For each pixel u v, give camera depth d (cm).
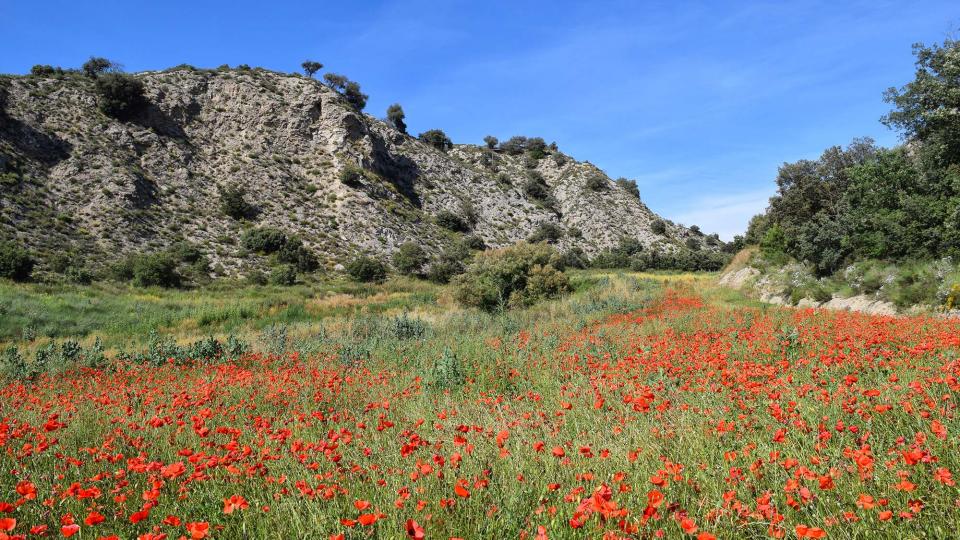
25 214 4128
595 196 9612
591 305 2153
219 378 909
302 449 433
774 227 3141
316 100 7388
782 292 2434
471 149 10969
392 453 438
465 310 2536
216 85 7025
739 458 377
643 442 433
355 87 9544
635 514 297
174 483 390
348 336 1723
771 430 428
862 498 257
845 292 1959
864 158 3247
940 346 660
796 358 783
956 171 2011
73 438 564
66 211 4472
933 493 287
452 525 300
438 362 884
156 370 1189
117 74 5878
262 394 789
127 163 5334
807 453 367
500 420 555
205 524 250
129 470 414
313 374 919
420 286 4553
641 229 9000
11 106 5119
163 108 6297
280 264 4859
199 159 6062
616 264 7112
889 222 1992
